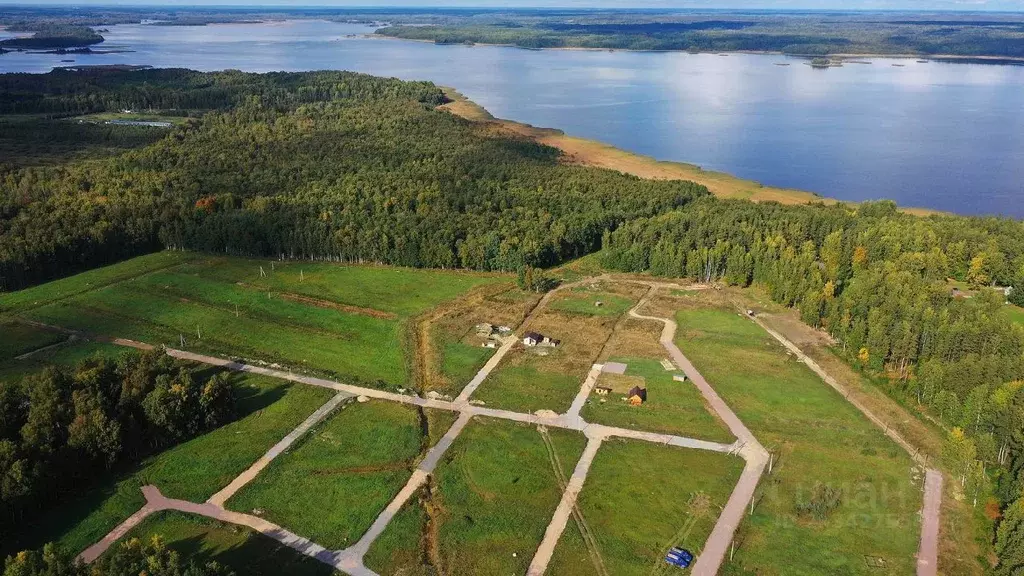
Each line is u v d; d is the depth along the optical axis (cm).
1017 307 14975
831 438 10338
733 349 13075
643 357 12762
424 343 13488
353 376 12138
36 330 13850
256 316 14588
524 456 9906
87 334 13700
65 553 7225
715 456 9925
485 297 15650
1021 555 7550
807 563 8031
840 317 13412
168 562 7200
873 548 8244
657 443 10219
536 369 12350
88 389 10106
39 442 9038
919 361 12119
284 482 9375
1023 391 9794
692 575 7831
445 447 10131
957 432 9469
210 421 10538
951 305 13412
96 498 9056
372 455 9938
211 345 13300
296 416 10900
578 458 9869
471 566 8006
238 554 8094
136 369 10788
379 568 7950
